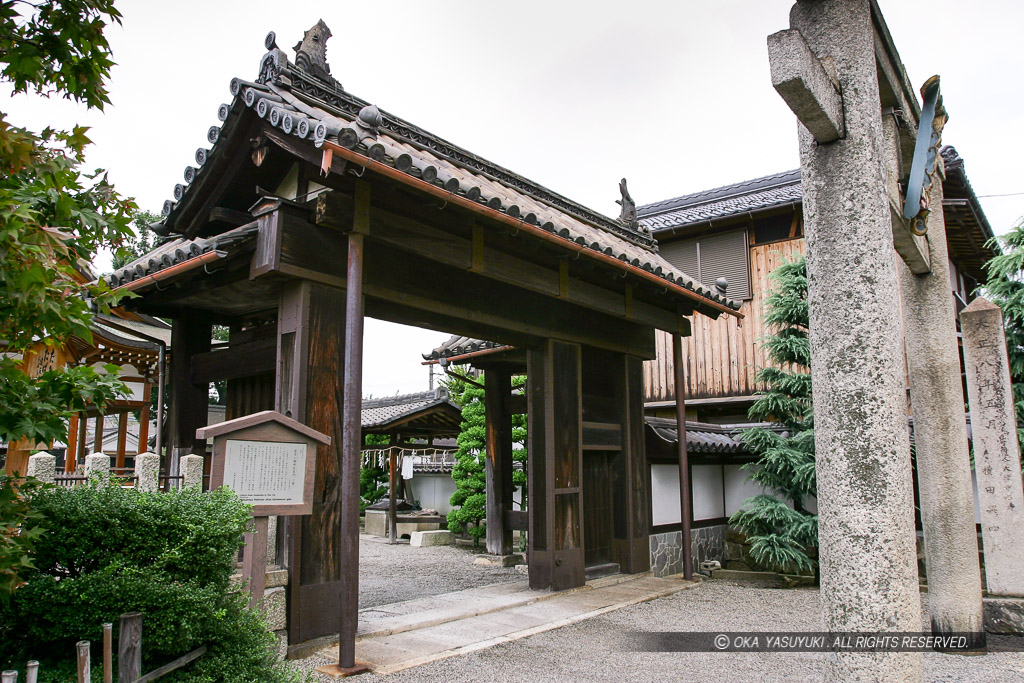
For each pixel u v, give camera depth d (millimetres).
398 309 6816
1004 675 5184
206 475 7117
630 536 9422
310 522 5602
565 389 8578
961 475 5926
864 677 2824
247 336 7035
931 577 6004
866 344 3064
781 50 2980
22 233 2588
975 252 13555
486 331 7773
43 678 3000
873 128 3316
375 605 7625
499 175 8867
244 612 3592
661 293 8938
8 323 2875
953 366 6055
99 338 9320
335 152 4895
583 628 6625
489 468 11828
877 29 4520
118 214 3289
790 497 10414
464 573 10508
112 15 3221
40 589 3125
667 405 14547
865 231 3176
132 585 3092
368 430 14633
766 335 13461
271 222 5641
